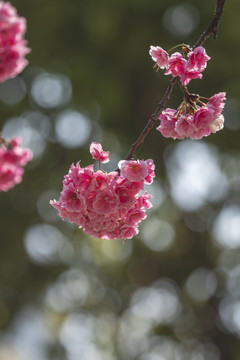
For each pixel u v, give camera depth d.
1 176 5.34
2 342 20.39
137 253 17.52
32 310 17.81
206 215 17.73
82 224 3.66
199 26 15.54
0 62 4.80
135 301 17.39
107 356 17.05
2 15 4.72
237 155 16.66
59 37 15.66
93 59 15.77
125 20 15.46
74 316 17.72
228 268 17.47
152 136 17.11
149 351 16.67
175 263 17.50
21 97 17.00
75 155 17.20
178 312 17.16
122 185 3.54
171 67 3.78
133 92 16.80
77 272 17.44
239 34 14.82
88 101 16.06
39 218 16.77
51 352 17.39
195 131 3.76
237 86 15.25
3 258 16.11
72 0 15.30
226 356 16.84
